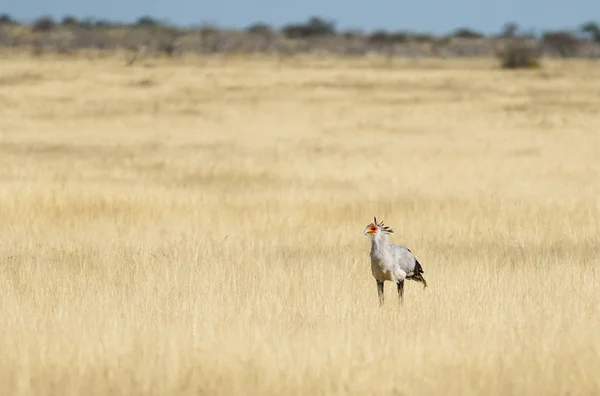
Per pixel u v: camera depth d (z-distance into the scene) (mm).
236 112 190000
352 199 78062
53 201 72000
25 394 29453
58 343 33750
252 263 52750
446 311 40969
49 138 136625
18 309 40312
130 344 33750
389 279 43688
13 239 61156
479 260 54469
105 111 182375
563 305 42250
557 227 66250
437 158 113938
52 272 49594
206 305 41062
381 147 127938
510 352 33531
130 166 103500
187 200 75688
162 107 193875
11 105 185875
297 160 111438
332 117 182000
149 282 46656
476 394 30031
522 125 164375
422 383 30688
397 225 67875
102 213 69750
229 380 30797
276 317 39094
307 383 30469
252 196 79688
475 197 79625
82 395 29734
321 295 44219
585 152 121312
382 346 33906
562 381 30812
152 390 30078
